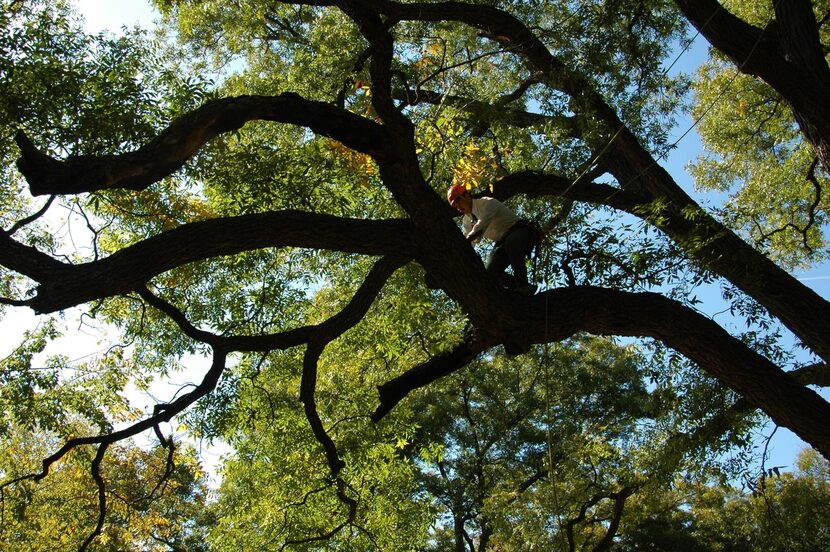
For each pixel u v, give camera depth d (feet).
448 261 19.08
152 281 26.73
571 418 68.95
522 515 42.83
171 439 23.41
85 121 21.77
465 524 72.38
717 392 29.40
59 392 32.09
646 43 28.66
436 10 26.73
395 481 32.86
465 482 68.54
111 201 25.63
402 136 16.97
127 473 45.88
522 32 27.02
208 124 15.38
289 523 30.42
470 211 21.99
